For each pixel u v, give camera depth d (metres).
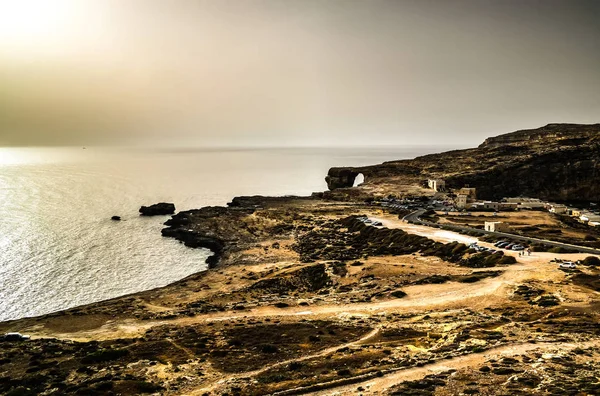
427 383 39.81
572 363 42.31
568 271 83.94
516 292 75.00
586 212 164.25
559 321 58.69
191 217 185.50
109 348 59.78
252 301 85.69
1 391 47.06
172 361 54.00
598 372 39.62
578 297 69.69
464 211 170.88
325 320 69.19
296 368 49.78
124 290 109.69
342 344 57.69
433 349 50.56
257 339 61.69
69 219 190.50
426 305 73.25
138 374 50.31
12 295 105.44
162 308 86.62
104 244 151.12
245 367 51.31
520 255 98.00
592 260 89.69
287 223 165.38
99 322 77.50
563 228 135.75
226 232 161.62
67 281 115.38
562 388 35.84
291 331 64.31
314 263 109.75
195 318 75.56
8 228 170.12
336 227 153.75
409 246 118.12
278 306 79.06
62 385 47.50
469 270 91.94
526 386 37.12
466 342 51.53
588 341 49.25
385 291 82.31
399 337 58.53
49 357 57.97
